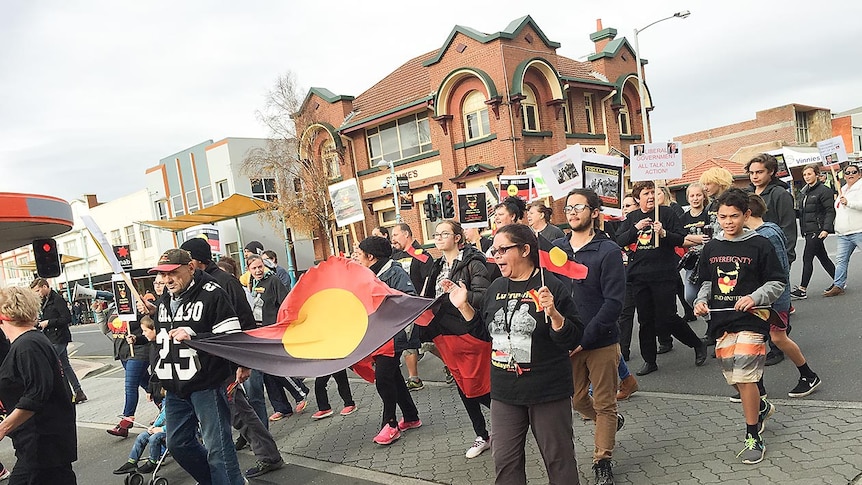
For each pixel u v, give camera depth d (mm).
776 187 7305
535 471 4750
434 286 6289
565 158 6520
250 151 31734
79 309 38844
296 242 36031
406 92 29094
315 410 7523
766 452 4387
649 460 4609
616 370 4324
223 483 4551
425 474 5023
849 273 10945
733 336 4359
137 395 7672
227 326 4691
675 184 40188
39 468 4215
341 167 30281
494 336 3734
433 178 26938
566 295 3621
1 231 8195
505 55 24250
